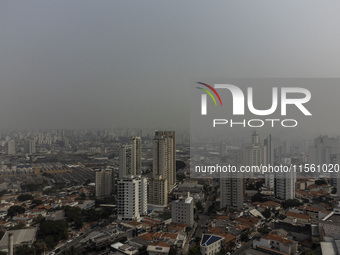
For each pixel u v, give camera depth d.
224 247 116.50
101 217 172.38
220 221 145.38
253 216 156.00
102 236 128.25
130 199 157.62
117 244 119.81
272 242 101.88
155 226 146.12
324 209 158.12
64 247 129.38
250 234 134.88
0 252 112.94
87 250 121.81
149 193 193.75
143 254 112.00
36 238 137.50
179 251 117.81
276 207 173.88
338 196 189.00
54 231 136.00
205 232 137.50
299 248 108.94
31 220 163.88
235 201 176.00
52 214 165.38
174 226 141.00
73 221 165.12
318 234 114.06
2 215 180.38
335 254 88.69
